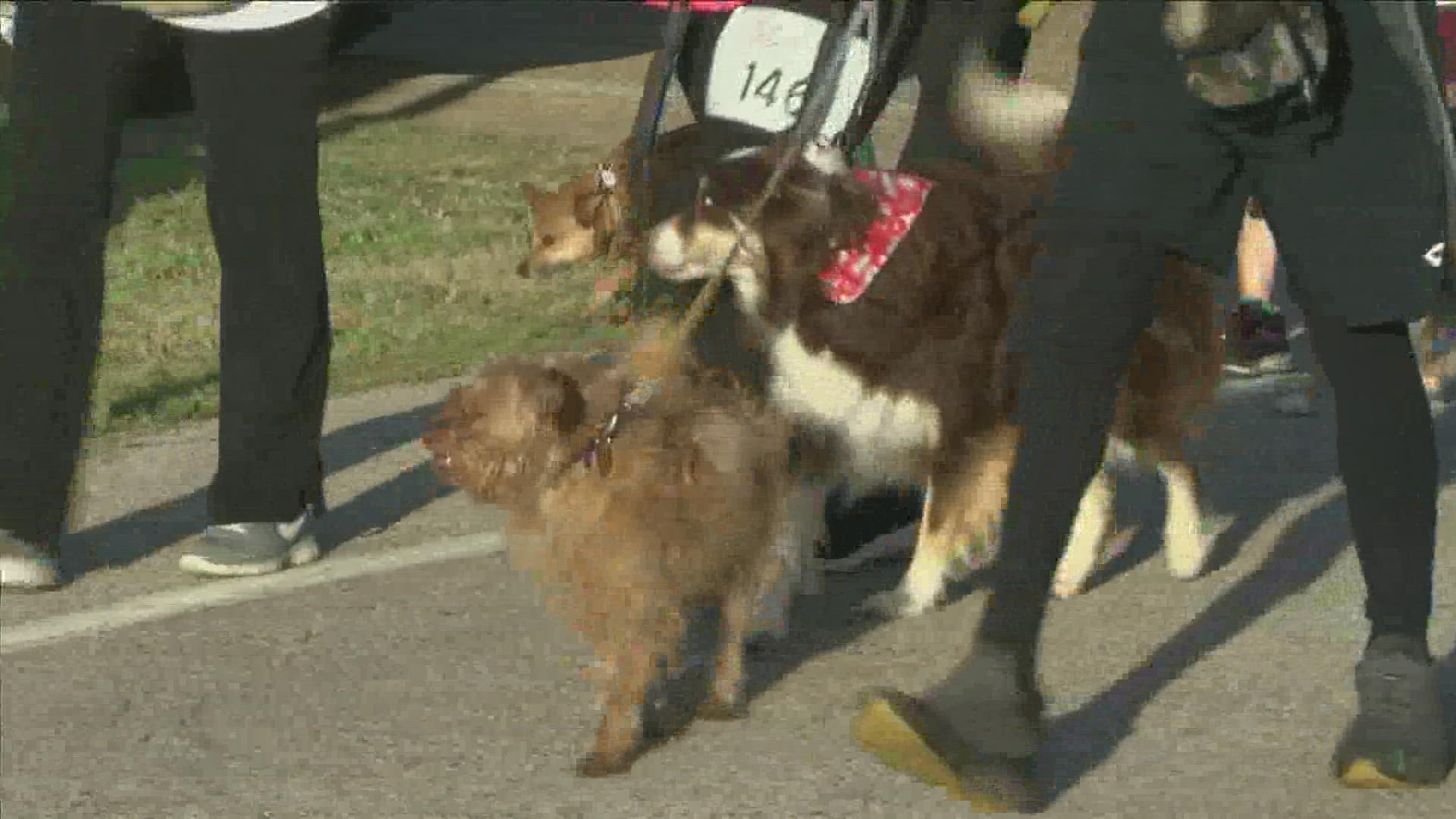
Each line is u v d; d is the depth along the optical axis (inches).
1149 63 302.4
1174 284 430.9
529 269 669.9
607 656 339.3
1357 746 320.5
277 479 466.6
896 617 419.5
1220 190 308.7
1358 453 320.5
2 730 368.2
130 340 737.6
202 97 456.4
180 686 391.2
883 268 386.9
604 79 1437.0
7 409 449.1
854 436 397.4
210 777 344.8
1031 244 399.2
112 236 922.1
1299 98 297.4
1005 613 301.7
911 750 299.3
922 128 438.3
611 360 345.4
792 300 387.5
